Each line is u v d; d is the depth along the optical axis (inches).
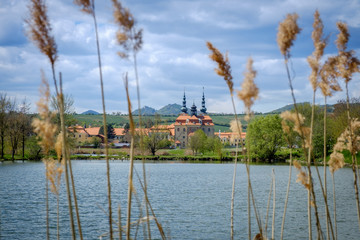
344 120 2327.8
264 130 3540.8
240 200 1225.4
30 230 782.5
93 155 4360.2
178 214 981.2
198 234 768.3
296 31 215.0
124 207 1069.8
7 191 1384.1
